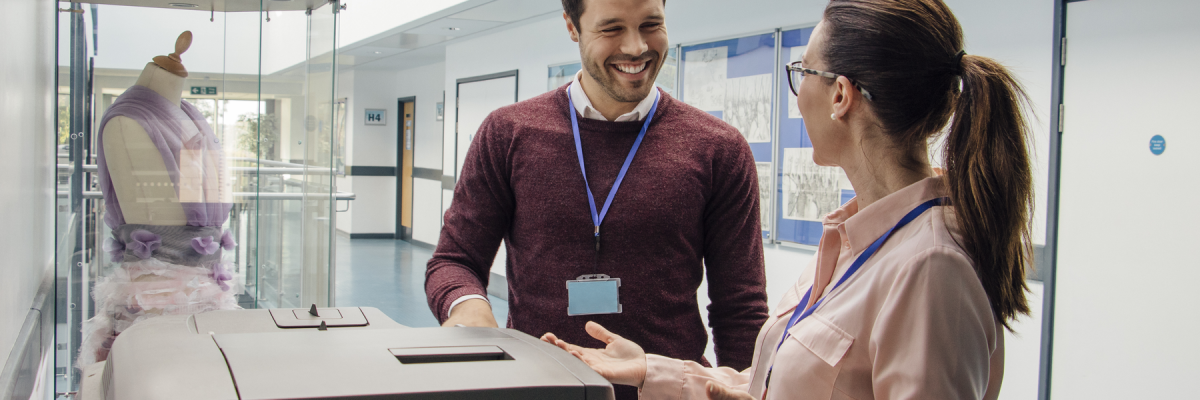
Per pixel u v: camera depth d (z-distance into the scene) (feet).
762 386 3.27
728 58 14.08
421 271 26.27
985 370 2.39
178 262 5.90
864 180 2.88
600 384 2.19
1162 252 8.84
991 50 10.46
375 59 28.91
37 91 5.05
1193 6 8.44
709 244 4.82
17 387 3.73
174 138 5.84
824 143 2.98
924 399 2.31
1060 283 9.86
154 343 2.38
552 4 16.84
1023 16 10.03
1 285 3.63
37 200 5.11
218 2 6.08
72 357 5.57
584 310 4.44
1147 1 8.82
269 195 6.93
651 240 4.51
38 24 5.05
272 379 1.99
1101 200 9.37
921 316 2.36
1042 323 10.05
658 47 4.33
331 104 7.44
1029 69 10.00
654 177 4.54
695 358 4.72
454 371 2.18
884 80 2.61
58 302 5.53
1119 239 9.23
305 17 7.27
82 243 5.58
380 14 21.67
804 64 3.00
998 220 2.37
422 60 29.04
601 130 4.65
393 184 35.09
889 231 2.67
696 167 4.57
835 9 2.85
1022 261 2.51
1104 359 9.44
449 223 4.94
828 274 3.02
